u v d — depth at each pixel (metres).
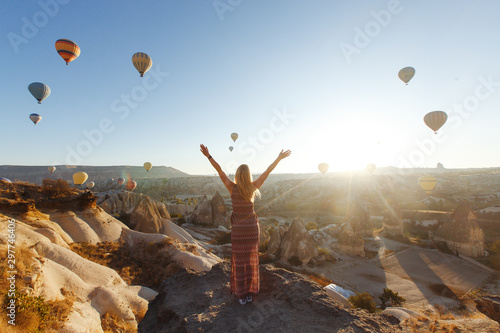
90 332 13.72
